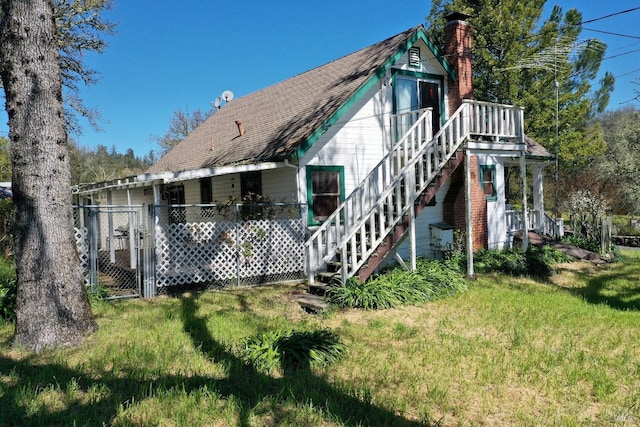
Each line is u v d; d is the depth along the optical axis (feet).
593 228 59.31
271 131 46.83
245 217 38.91
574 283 39.37
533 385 17.52
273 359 18.80
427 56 47.75
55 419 13.88
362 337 23.12
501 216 54.54
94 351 20.27
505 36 79.15
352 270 32.24
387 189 34.55
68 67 66.80
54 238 21.27
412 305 30.04
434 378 17.90
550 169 106.11
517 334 23.40
